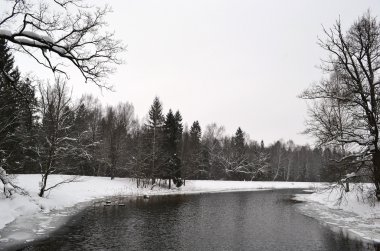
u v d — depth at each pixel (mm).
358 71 22812
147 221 22094
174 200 36062
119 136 53500
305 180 99375
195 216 25109
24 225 17875
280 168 98250
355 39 22625
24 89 15438
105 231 18312
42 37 10469
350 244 16141
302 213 27219
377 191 23453
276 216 25641
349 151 25344
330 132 22531
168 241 16719
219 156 85438
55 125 24984
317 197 38688
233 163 85125
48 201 24609
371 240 16797
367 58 22328
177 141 54562
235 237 17984
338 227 20328
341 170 23234
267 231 19672
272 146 117438
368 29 22156
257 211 28656
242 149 88500
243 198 40906
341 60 22484
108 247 14961
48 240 15594
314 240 17203
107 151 51062
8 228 16906
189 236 18031
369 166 22734
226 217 25000
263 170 84062
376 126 21312
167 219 23266
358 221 22000
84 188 37125
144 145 50219
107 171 62031
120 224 20547
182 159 56125
